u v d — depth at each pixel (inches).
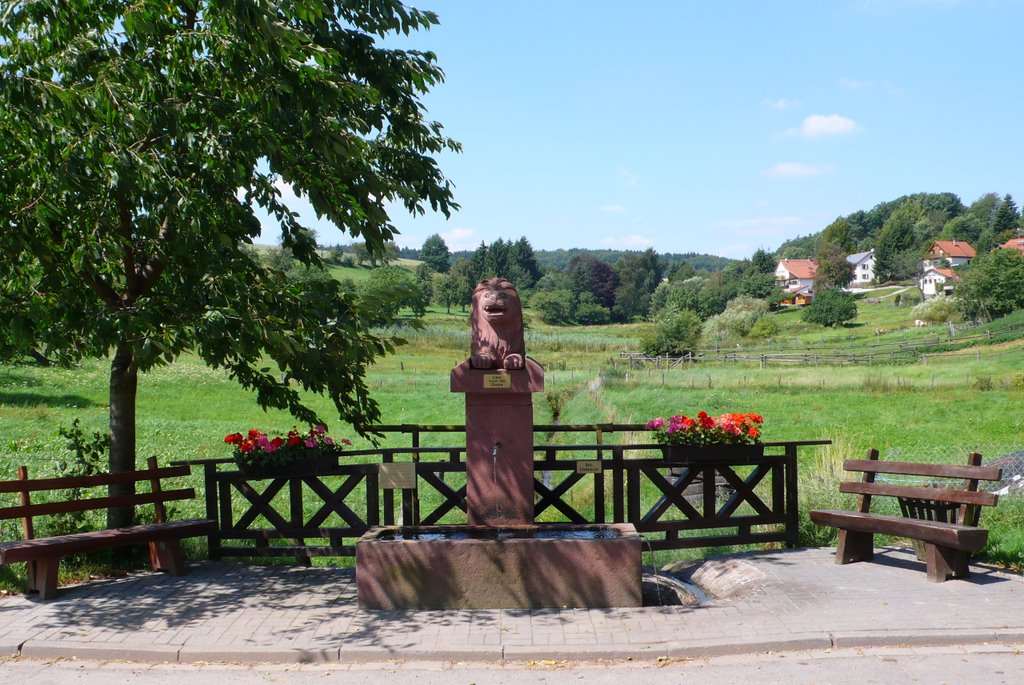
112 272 344.8
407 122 371.9
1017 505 387.5
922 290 4817.9
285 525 349.1
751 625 250.8
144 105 308.2
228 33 306.5
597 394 1187.3
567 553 279.3
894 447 787.4
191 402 1179.3
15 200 305.0
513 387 305.1
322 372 352.5
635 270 6284.5
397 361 2060.8
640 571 279.1
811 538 375.9
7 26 285.7
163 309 323.6
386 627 259.6
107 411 1017.5
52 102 280.5
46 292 324.5
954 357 1843.0
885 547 354.9
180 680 223.6
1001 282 2972.4
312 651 238.1
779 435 896.9
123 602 289.4
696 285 6058.1
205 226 308.2
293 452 343.0
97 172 304.8
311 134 308.7
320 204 323.0
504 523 307.7
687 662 230.1
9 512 292.4
